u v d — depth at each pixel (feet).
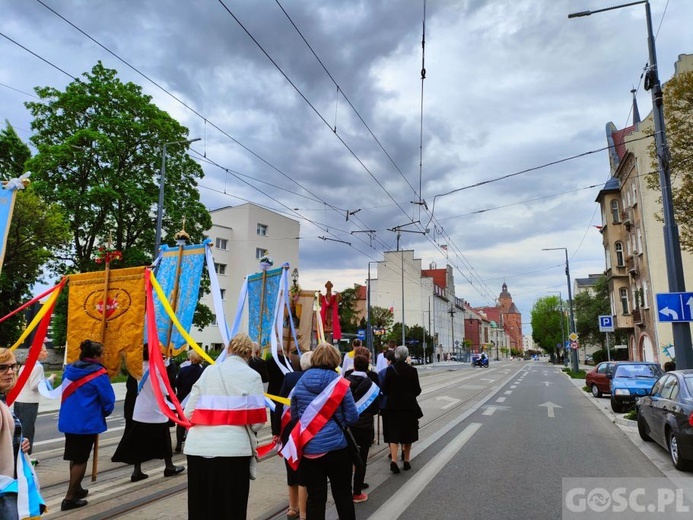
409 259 265.75
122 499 18.44
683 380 25.88
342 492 13.53
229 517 12.18
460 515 17.19
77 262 81.41
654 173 52.39
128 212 85.25
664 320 36.99
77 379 17.92
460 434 33.63
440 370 156.35
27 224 59.57
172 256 22.13
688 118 48.49
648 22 40.14
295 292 32.55
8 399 16.96
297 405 13.97
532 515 17.22
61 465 24.50
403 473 22.99
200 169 94.68
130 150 84.89
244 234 158.10
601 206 120.67
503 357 526.16
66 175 79.77
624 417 41.37
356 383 19.17
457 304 350.64
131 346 19.17
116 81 84.69
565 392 71.46
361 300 274.36
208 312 95.20
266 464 24.84
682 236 51.19
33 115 80.12
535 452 27.81
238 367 13.28
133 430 20.75
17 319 79.10
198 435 12.56
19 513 10.81
